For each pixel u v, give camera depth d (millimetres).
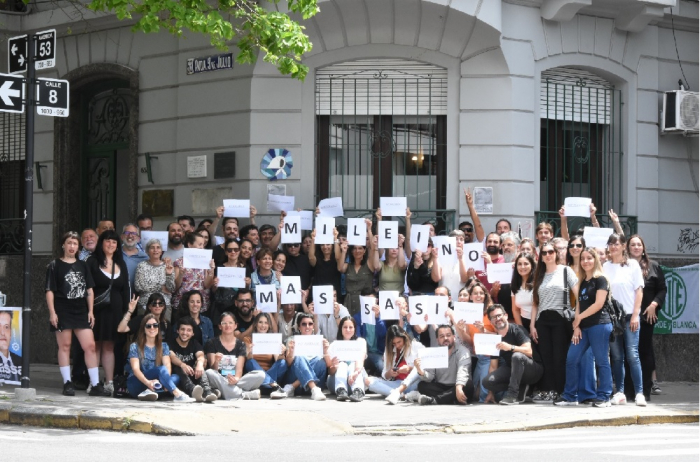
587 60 16578
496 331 12953
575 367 12508
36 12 17781
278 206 15109
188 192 16406
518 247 13930
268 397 13336
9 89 12031
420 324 13258
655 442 9492
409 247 14438
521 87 15953
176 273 13641
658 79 17188
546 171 16469
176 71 16594
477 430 10570
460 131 15930
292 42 13203
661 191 17156
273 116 15906
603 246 13773
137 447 8883
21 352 12484
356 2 15398
